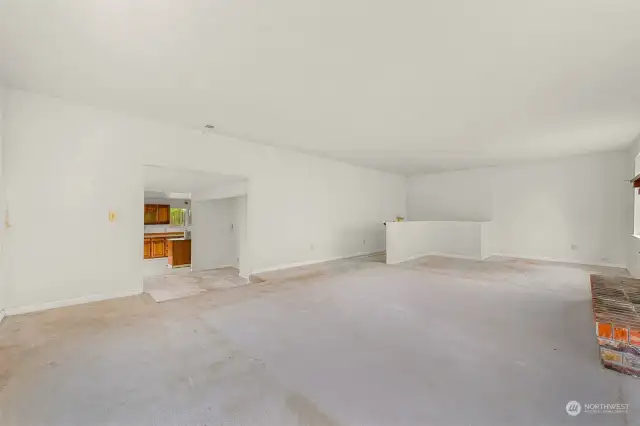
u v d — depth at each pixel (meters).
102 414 1.64
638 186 3.88
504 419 1.58
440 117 4.09
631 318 2.17
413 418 1.60
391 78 2.95
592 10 1.92
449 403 1.73
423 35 2.24
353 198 7.73
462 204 8.37
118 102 3.60
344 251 7.47
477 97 3.41
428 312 3.33
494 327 2.88
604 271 5.57
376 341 2.58
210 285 5.21
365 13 1.98
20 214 3.25
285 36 2.25
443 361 2.22
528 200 7.20
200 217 6.83
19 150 3.24
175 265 7.35
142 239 4.15
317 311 3.39
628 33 2.17
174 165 4.43
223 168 5.02
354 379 1.99
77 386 1.90
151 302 3.74
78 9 1.92
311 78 2.96
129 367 2.14
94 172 3.74
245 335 2.71
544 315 3.21
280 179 5.98
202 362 2.21
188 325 2.97
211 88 3.19
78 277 3.64
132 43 2.34
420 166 7.89
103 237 3.82
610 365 2.09
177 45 2.37
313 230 6.69
